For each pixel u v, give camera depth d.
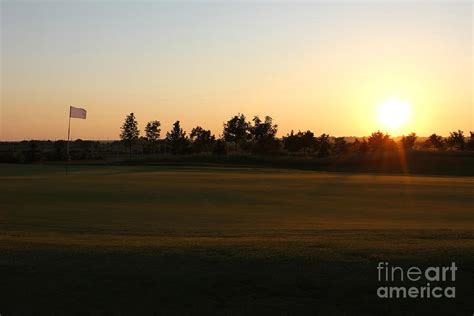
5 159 94.38
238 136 117.50
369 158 85.38
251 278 9.63
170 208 24.75
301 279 9.59
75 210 23.53
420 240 13.58
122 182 41.09
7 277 9.71
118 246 12.42
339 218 21.66
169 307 8.52
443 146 116.12
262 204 27.00
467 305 8.64
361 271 9.98
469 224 19.58
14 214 21.98
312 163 84.50
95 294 8.98
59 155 102.12
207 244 12.73
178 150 118.44
